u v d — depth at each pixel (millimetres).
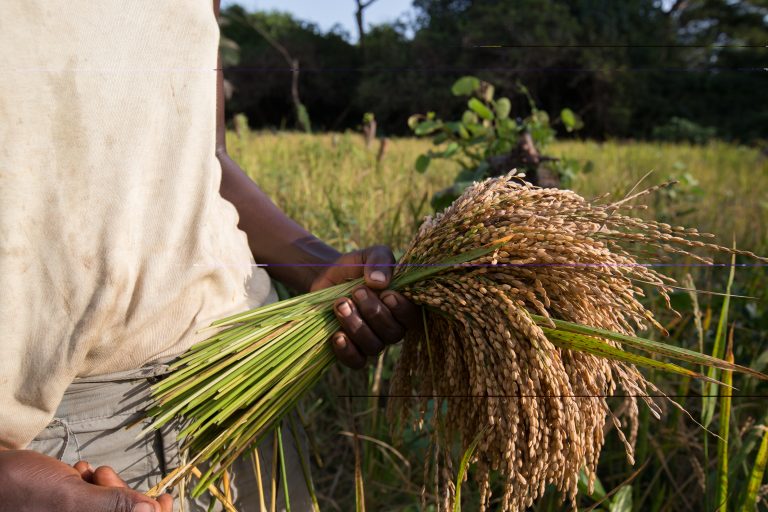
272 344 1307
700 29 27766
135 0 1124
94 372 1177
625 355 1101
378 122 24328
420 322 1360
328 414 2699
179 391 1221
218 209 1367
